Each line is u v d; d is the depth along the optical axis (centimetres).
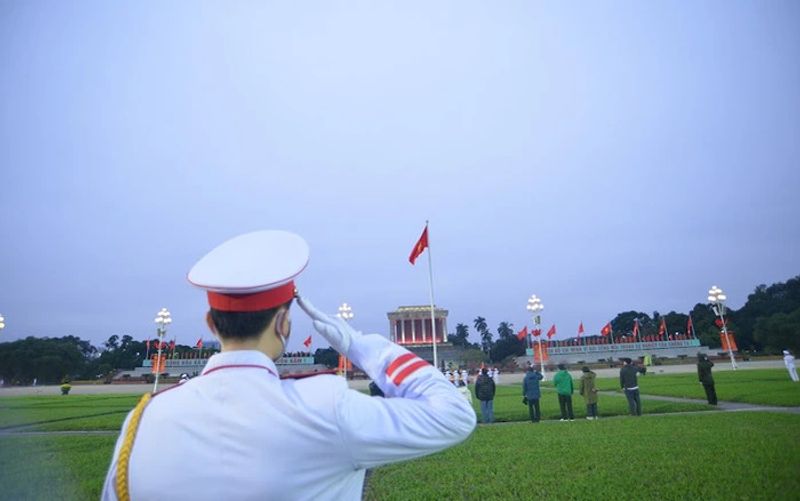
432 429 144
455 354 8044
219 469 125
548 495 709
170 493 125
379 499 718
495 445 1136
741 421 1324
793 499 644
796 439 1019
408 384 161
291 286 162
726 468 804
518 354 9394
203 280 152
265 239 170
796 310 6084
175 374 6281
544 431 1352
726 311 7644
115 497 133
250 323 150
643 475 788
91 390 4941
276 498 126
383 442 137
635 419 1537
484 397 1759
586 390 1734
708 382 1856
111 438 1258
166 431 133
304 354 6638
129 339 8119
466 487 766
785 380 2894
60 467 668
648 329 9375
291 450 130
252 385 139
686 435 1144
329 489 137
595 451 1004
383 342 176
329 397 140
